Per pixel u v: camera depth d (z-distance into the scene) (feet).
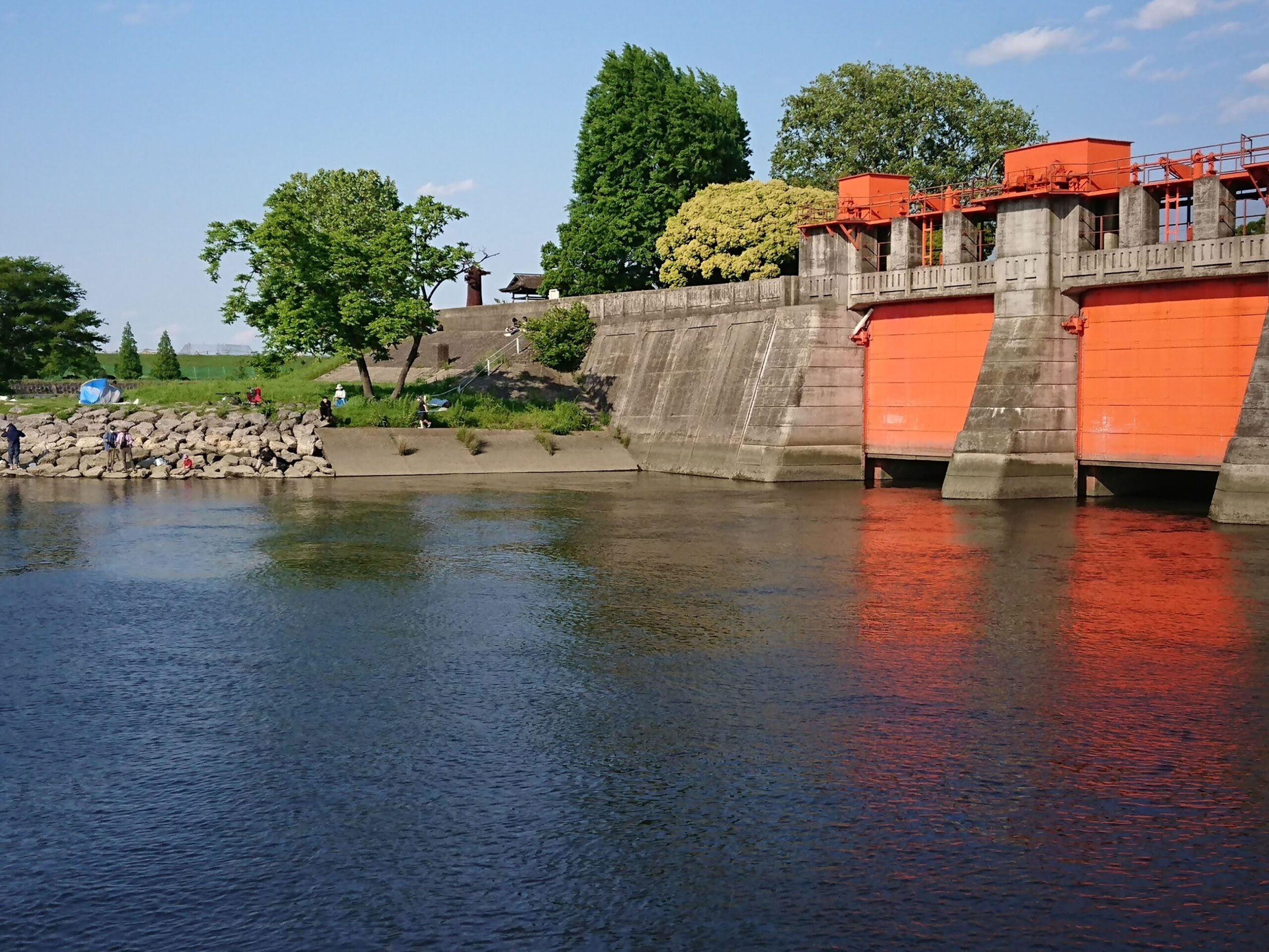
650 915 38.06
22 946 36.47
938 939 36.47
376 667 68.64
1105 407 153.17
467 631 77.92
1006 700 60.85
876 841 43.29
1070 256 153.89
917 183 264.31
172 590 92.43
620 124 271.90
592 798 47.60
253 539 120.26
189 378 409.08
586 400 241.55
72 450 200.23
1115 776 49.70
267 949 36.22
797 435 186.50
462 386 245.86
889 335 182.70
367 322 225.97
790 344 191.01
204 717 58.95
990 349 158.81
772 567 101.91
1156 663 68.28
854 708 59.57
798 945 36.17
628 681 65.05
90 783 49.80
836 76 277.44
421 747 54.08
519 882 40.40
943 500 157.69
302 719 58.44
